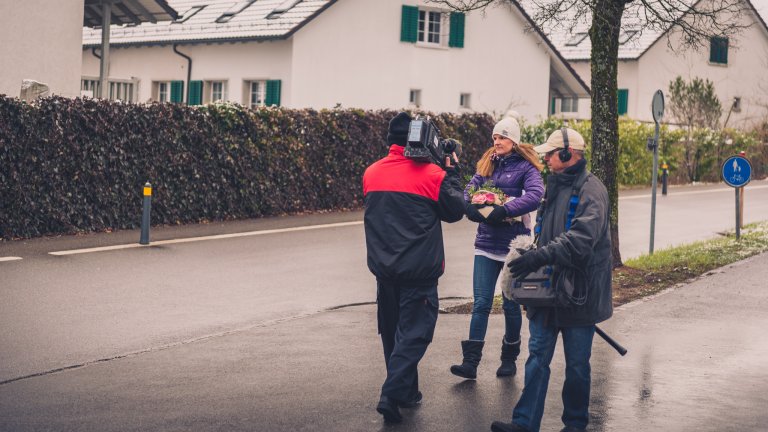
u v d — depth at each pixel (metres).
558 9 12.68
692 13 13.27
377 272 6.64
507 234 7.63
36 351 8.30
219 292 11.25
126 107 16.38
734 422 6.58
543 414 6.78
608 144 12.38
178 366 7.91
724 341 9.00
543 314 6.23
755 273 12.77
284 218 19.02
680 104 37.56
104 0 22.94
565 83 37.22
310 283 11.98
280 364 8.02
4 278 11.58
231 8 31.27
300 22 28.30
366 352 8.48
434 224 6.64
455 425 6.48
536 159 7.73
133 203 16.59
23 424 6.29
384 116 21.95
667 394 7.25
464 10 14.09
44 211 15.24
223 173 18.31
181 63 32.44
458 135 24.39
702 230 18.55
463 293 11.57
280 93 29.23
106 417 6.48
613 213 12.67
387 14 31.00
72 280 11.62
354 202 21.31
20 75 20.36
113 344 8.63
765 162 34.75
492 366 8.05
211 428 6.29
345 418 6.57
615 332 9.34
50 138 15.23
